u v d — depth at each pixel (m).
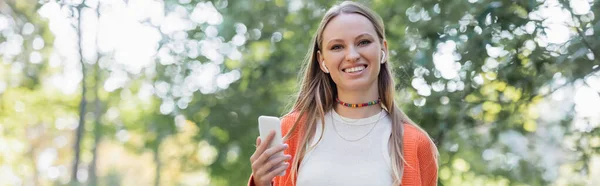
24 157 17.81
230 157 9.25
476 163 8.41
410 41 7.02
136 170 18.02
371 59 2.63
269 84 9.05
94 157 13.98
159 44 9.11
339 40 2.64
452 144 7.46
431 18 6.69
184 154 10.18
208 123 9.02
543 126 7.64
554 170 8.11
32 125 17.28
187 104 9.17
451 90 6.91
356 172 2.61
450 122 7.00
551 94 6.70
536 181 8.18
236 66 9.10
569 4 5.97
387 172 2.62
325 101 2.81
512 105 7.01
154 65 9.94
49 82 14.84
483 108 7.00
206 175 9.52
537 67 6.32
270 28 8.71
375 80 2.74
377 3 7.48
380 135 2.70
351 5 2.72
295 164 2.70
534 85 6.52
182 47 9.16
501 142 8.02
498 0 6.14
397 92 6.34
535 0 6.00
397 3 7.27
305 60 3.10
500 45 6.38
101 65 12.96
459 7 6.49
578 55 5.77
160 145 10.29
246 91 9.07
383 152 2.66
